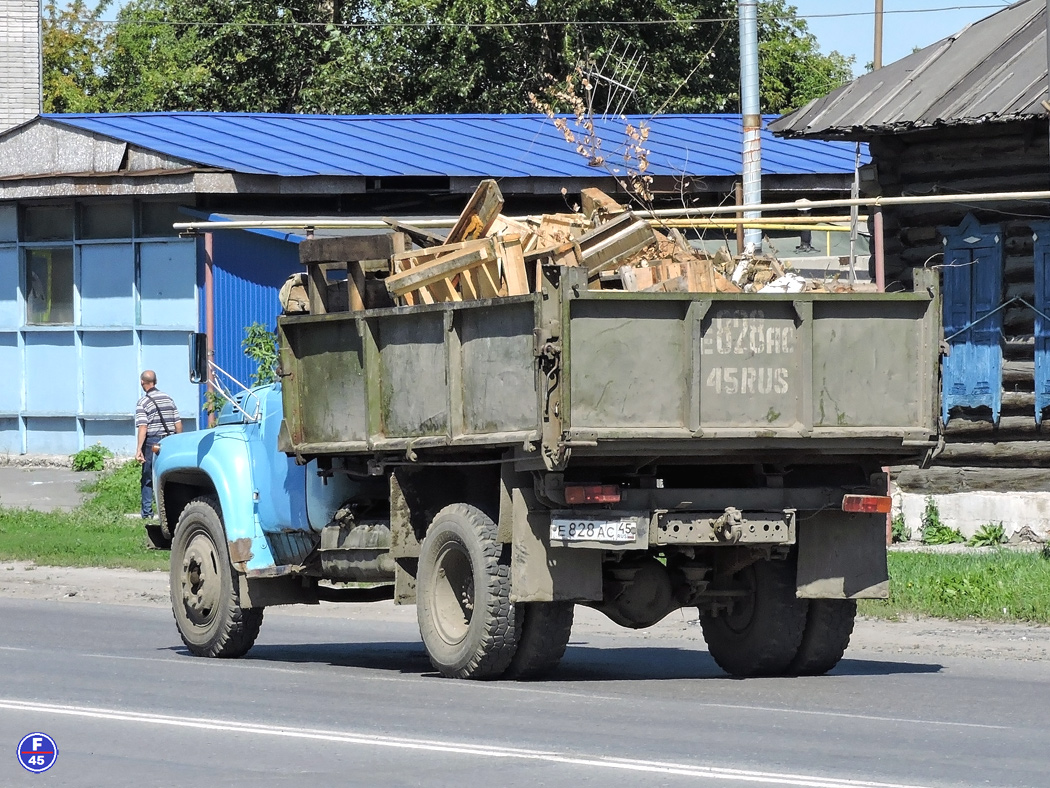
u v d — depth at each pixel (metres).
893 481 42.59
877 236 40.84
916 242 42.81
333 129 63.88
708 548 23.30
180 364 57.16
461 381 22.14
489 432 21.67
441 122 67.12
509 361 21.30
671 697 21.02
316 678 23.25
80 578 39.38
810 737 17.78
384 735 18.02
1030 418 41.09
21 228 59.88
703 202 59.31
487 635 22.17
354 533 24.66
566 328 20.39
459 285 23.17
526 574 21.47
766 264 24.52
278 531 26.20
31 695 21.45
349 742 17.58
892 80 42.16
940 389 22.25
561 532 21.31
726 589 23.77
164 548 28.86
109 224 58.38
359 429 24.03
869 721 18.95
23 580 39.00
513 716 19.34
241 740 17.78
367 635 30.95
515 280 22.16
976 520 41.53
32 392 60.09
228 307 55.50
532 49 90.81
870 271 43.72
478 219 24.30
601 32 88.38
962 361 42.00
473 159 59.31
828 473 23.14
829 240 49.28
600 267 23.53
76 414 59.28
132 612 33.69
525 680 22.89
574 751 16.94
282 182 55.22
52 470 59.03
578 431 20.41
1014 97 37.97
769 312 21.45
